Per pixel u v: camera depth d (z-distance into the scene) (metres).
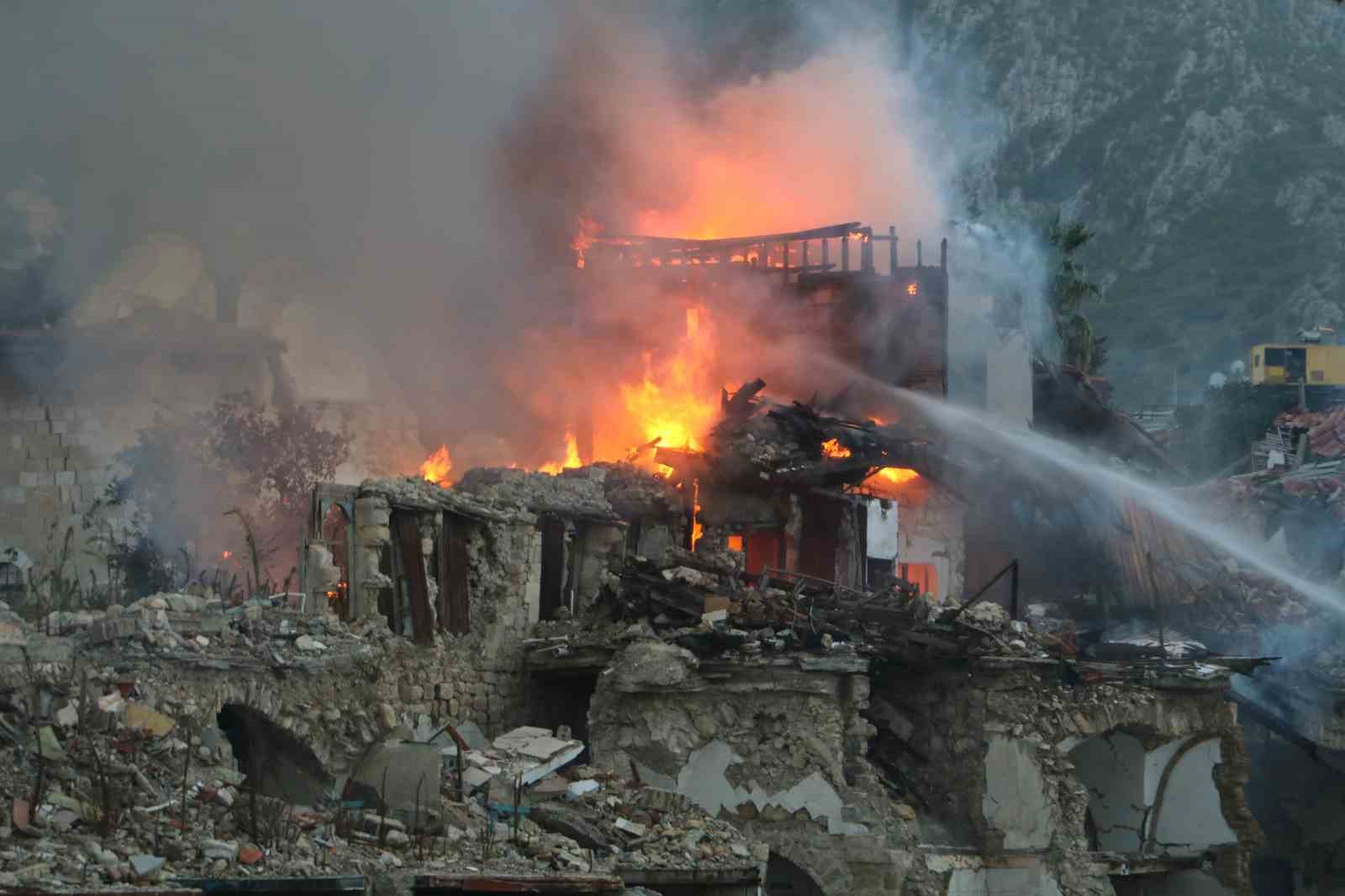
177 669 48.97
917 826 68.06
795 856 64.62
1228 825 75.38
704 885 54.66
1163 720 74.19
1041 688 72.06
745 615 67.75
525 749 60.81
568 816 54.56
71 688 44.53
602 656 67.25
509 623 68.81
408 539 65.25
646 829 57.31
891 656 70.31
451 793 53.41
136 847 40.09
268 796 48.53
